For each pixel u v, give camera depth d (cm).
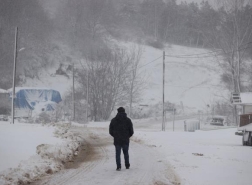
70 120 4922
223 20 6681
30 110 5241
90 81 5953
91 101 5919
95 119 5862
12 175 871
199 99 8006
